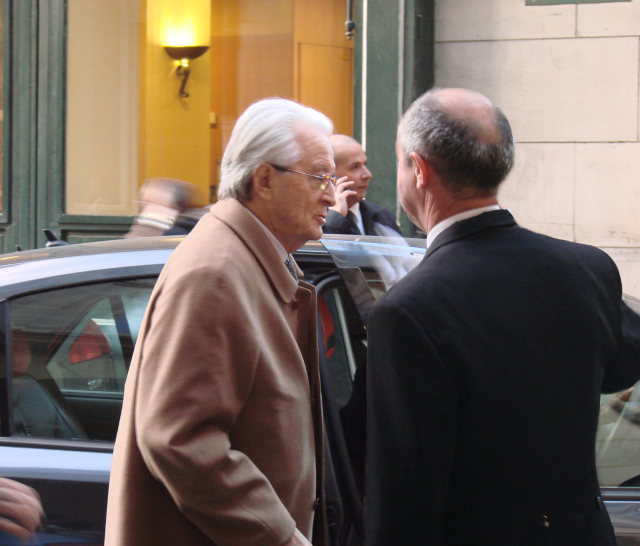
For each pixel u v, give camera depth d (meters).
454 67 8.42
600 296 2.34
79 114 8.84
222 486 1.96
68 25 8.70
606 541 2.22
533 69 8.23
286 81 8.70
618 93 8.08
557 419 2.15
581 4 8.05
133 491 2.11
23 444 2.76
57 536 2.61
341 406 2.90
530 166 8.30
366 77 8.14
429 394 2.05
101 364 2.89
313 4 8.49
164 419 1.97
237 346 2.10
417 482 2.05
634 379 2.51
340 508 2.65
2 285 2.93
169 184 5.97
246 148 2.35
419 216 2.49
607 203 8.18
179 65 8.95
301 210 2.37
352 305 3.10
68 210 8.92
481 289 2.17
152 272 3.02
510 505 2.10
